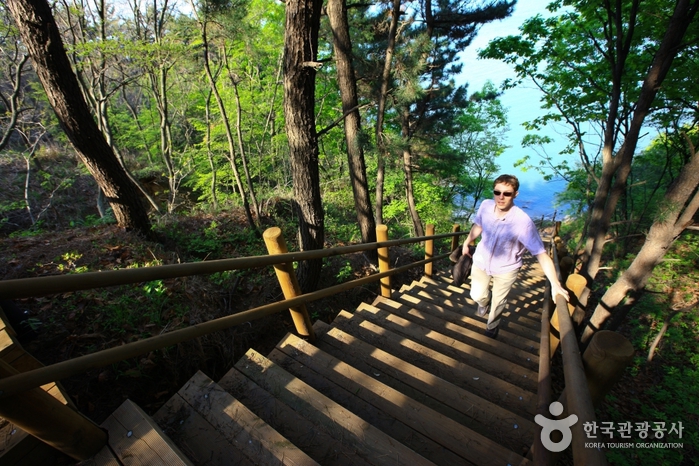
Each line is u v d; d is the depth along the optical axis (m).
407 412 2.07
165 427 1.77
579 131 8.76
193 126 13.70
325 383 2.34
